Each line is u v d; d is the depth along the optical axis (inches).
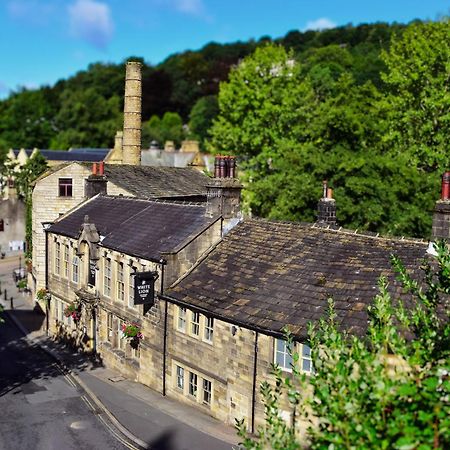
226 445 699.4
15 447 706.8
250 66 1827.0
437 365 278.8
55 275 1302.9
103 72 5290.4
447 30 1579.7
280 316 699.4
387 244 754.8
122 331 987.3
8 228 2364.7
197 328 826.2
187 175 1787.6
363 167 1316.4
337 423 261.3
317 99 2329.0
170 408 829.8
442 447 246.8
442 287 387.5
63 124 4308.6
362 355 281.9
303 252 808.3
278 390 357.7
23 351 1177.4
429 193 1336.1
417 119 1599.4
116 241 1037.2
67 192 1510.8
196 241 894.4
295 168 1413.6
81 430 763.4
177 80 5497.1
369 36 4948.3
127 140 1946.4
